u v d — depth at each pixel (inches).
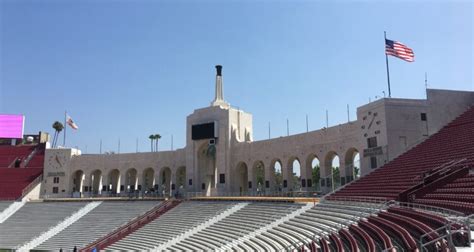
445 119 1798.7
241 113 2898.6
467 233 671.1
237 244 1459.2
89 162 3403.1
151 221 2276.1
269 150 2561.5
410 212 988.6
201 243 1643.7
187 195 2812.5
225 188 2706.7
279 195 2407.7
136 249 1855.3
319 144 2244.1
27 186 3221.0
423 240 756.0
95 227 2389.3
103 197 3117.6
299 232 1320.1
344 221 1192.2
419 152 1574.8
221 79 3014.3
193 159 2898.6
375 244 888.3
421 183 1203.9
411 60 1775.3
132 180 3695.9
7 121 3663.9
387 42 1769.2
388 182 1445.6
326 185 2176.4
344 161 2063.2
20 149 3617.1
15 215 2778.1
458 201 981.8
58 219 2618.1
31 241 2322.8
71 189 3373.5
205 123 2829.7
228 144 2753.4
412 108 1784.0
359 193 1514.5
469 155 1248.8
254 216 1765.5
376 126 1818.4
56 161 3405.5
